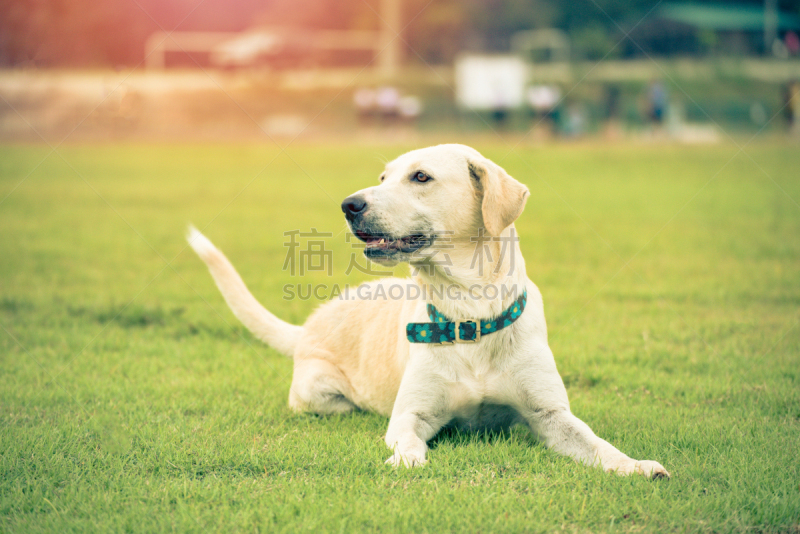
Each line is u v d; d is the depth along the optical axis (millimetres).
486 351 4113
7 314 7016
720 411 4570
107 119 31000
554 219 12641
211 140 29438
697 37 47094
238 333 6594
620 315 6945
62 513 3164
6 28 38750
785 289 7781
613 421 4402
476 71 35781
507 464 3676
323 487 3365
